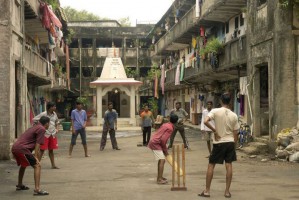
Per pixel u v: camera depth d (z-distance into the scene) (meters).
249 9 18.56
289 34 15.40
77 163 14.23
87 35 54.06
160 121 13.16
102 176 11.37
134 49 55.22
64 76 41.81
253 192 9.02
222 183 10.12
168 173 11.80
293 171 11.99
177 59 41.78
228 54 21.78
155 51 46.91
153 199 8.34
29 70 19.44
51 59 35.00
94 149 19.23
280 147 14.89
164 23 44.88
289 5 15.16
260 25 17.41
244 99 22.19
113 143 19.09
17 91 17.17
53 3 29.12
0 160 14.52
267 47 16.73
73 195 8.80
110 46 57.91
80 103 16.31
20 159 9.00
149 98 50.53
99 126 38.44
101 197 8.59
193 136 25.81
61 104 52.94
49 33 25.73
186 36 33.25
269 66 16.50
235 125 8.66
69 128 34.56
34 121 12.67
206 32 29.62
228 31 25.91
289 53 15.45
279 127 15.62
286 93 15.49
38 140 9.05
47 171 12.37
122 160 14.93
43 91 34.66
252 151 15.92
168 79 39.81
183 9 36.47
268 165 13.25
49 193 9.04
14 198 8.58
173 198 8.43
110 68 39.97
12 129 15.17
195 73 28.59
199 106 34.81
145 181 10.49
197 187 9.62
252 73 18.28
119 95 46.66
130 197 8.56
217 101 29.33
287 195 8.70
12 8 15.48
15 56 15.98
